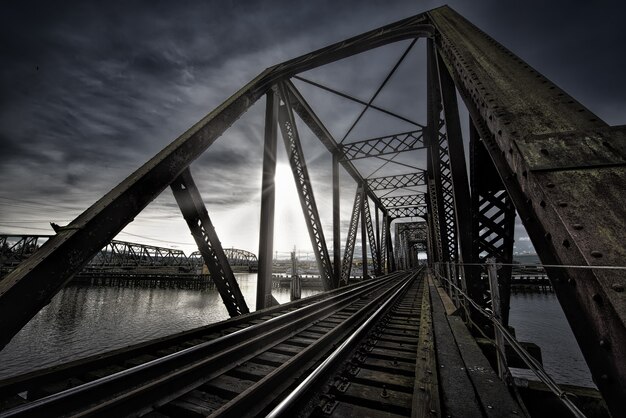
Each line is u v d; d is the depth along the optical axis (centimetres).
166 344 447
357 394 300
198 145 527
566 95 238
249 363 418
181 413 283
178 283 8456
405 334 571
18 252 6831
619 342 115
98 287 8594
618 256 127
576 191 158
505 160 248
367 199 2477
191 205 526
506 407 244
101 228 327
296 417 245
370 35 806
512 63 327
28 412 219
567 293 151
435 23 607
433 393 273
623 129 178
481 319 489
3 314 236
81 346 3136
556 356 2478
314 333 602
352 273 8194
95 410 235
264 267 761
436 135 1013
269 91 879
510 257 448
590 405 325
